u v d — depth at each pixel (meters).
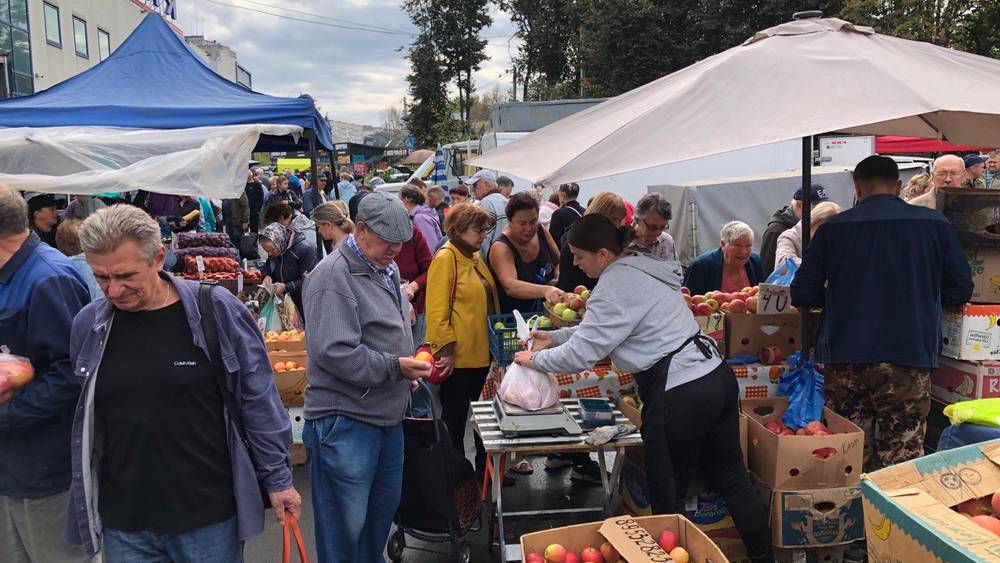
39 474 2.70
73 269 2.73
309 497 4.69
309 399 3.13
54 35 27.47
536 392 3.46
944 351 3.64
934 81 2.66
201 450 2.30
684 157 2.50
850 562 3.54
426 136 42.41
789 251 6.05
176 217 11.73
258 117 6.83
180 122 6.79
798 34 3.08
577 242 3.18
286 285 6.41
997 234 3.52
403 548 3.89
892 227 3.33
